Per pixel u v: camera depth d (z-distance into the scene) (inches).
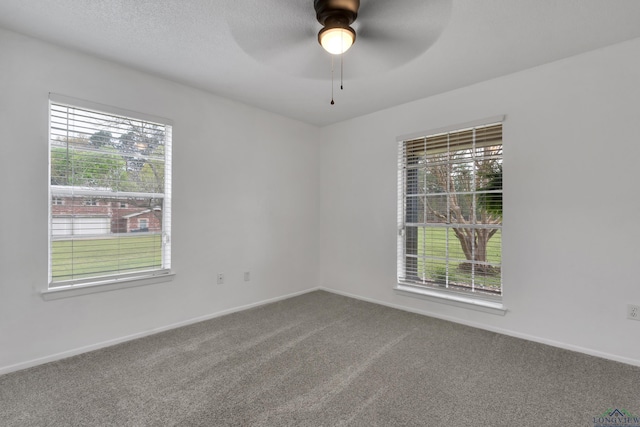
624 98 89.4
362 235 154.9
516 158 107.9
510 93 109.0
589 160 94.7
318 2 67.9
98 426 63.7
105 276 102.0
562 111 99.1
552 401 71.8
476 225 119.3
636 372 84.1
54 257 92.4
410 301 137.1
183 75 110.7
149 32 84.6
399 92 125.1
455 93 122.2
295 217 161.5
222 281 131.5
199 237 124.0
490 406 70.1
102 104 99.2
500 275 114.0
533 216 104.7
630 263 88.7
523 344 102.3
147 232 111.7
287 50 93.4
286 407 69.7
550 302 101.7
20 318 86.0
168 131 116.0
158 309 112.9
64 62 92.4
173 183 116.3
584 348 95.5
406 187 140.7
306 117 157.4
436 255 131.0
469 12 74.5
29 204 87.3
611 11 74.7
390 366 88.0
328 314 132.5
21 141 85.8
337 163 165.8
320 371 85.3
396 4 70.9
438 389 76.7
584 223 95.7
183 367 87.3
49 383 79.1
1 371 82.9
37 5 73.2
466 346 101.0
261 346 101.1
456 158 124.4
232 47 91.7
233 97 131.6
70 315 94.1
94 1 71.9
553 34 84.7
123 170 105.8
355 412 68.1
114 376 82.5
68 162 94.7
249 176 141.1
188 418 66.0
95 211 100.2
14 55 84.7
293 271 160.9
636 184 87.7
